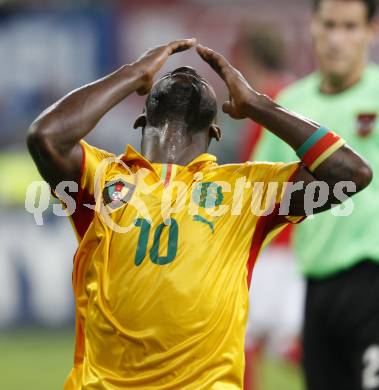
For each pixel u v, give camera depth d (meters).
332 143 15.53
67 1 52.31
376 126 23.34
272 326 31.50
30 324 46.25
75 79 50.53
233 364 15.44
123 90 15.68
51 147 15.21
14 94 50.38
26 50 50.50
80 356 16.17
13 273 46.03
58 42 50.56
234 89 15.81
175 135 16.02
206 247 15.55
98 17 50.44
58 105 15.45
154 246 15.55
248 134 27.97
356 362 23.06
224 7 49.94
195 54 47.50
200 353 15.34
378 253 22.75
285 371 40.53
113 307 15.56
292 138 15.62
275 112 15.69
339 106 23.97
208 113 16.02
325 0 24.19
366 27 24.25
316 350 23.86
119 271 15.59
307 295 23.97
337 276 23.28
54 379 36.72
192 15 50.16
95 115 15.43
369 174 15.68
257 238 16.00
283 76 30.94
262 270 31.47
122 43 50.62
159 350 15.36
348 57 23.98
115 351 15.55
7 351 42.25
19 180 46.38
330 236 23.22
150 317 15.38
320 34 24.31
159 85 16.06
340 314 23.27
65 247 45.97
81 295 16.17
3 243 45.97
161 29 50.47
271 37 30.50
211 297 15.40
